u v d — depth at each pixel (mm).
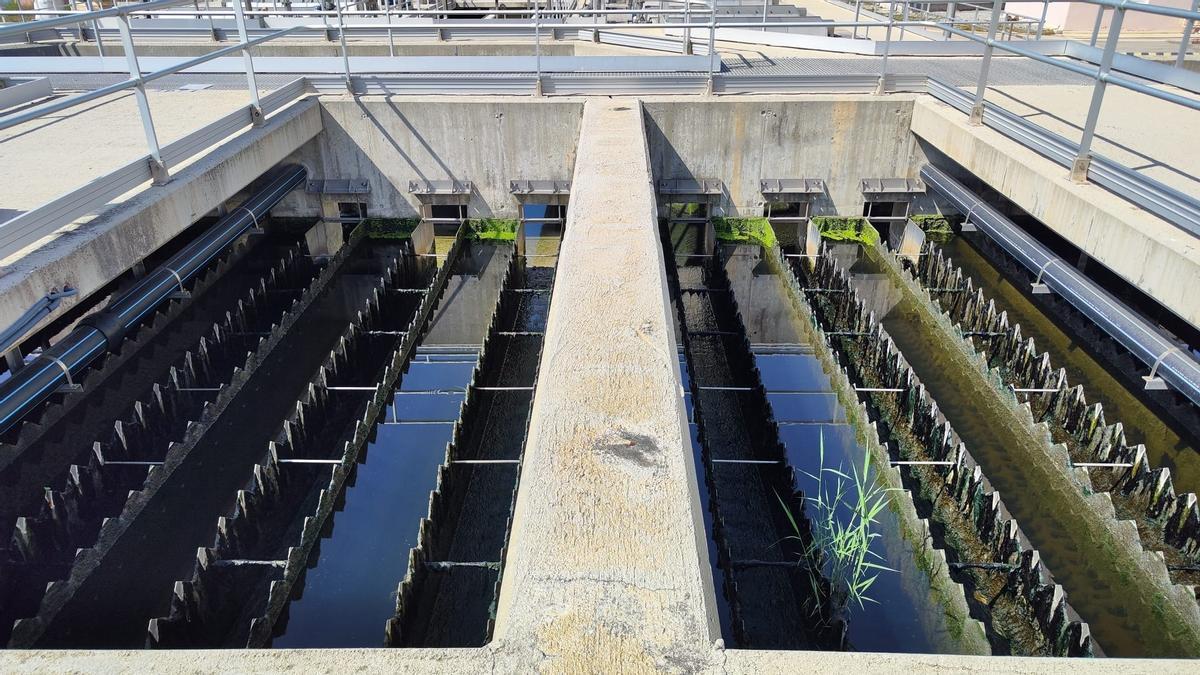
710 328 9281
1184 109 8984
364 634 5344
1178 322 8367
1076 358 8531
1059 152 7141
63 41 14078
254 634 5074
